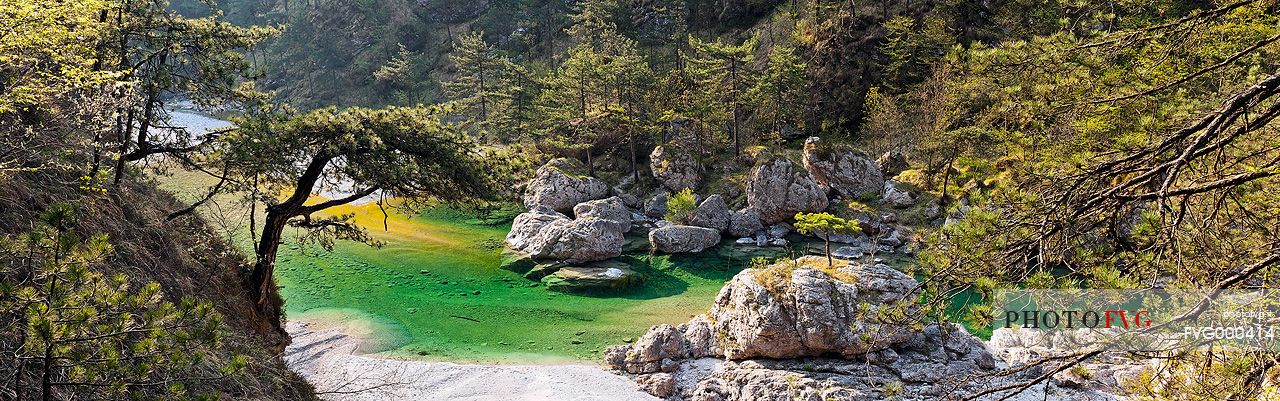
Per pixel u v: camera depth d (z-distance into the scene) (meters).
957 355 32.75
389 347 38.50
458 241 57.47
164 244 21.25
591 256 51.38
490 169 26.95
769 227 59.97
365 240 28.16
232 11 165.50
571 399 32.66
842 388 30.22
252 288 25.58
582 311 44.19
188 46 25.62
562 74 85.56
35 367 11.52
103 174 18.17
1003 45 13.63
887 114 68.06
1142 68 12.38
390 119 25.59
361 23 141.62
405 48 131.00
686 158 70.06
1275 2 10.99
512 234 57.16
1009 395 10.01
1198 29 11.44
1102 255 9.34
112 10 21.73
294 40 141.25
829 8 87.88
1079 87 12.48
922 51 74.25
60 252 10.46
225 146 24.20
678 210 59.09
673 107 76.44
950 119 53.34
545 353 38.31
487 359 37.47
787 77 75.19
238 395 17.28
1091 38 12.99
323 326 40.72
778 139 76.56
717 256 54.69
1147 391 10.82
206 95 26.31
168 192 26.81
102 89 18.97
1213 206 9.61
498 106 88.56
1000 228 10.08
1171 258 8.87
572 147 74.81
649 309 44.59
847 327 32.66
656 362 35.81
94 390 11.57
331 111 25.16
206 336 12.52
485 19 129.88
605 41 95.12
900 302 10.62
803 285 33.75
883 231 56.00
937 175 60.16
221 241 25.91
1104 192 9.05
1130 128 12.44
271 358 21.62
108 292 10.88
